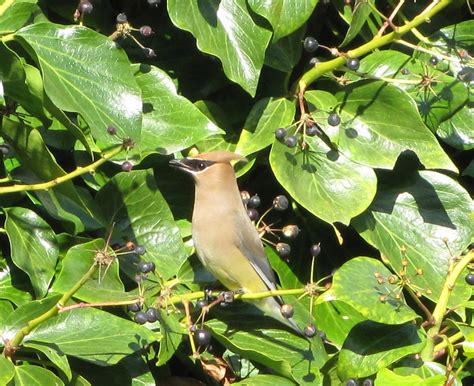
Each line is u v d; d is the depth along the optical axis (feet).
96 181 32.81
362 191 32.83
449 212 34.58
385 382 27.84
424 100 34.83
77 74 29.22
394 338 31.01
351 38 33.04
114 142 29.09
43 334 28.94
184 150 34.68
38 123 31.83
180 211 35.45
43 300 28.27
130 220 32.78
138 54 34.99
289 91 34.68
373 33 35.42
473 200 35.83
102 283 30.50
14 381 27.55
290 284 34.86
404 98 32.91
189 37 35.24
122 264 32.30
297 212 35.99
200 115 32.35
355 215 32.48
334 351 33.86
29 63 30.73
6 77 28.81
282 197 32.50
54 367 30.04
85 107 28.91
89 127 28.89
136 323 29.94
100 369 30.99
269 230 33.78
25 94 29.53
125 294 30.50
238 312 33.45
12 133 29.53
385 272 30.94
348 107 33.86
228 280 33.99
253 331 32.89
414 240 34.32
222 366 33.06
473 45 36.22
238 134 35.12
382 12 36.68
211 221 33.47
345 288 30.27
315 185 32.89
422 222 34.47
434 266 33.99
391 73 34.91
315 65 33.55
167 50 35.19
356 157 33.06
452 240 34.32
